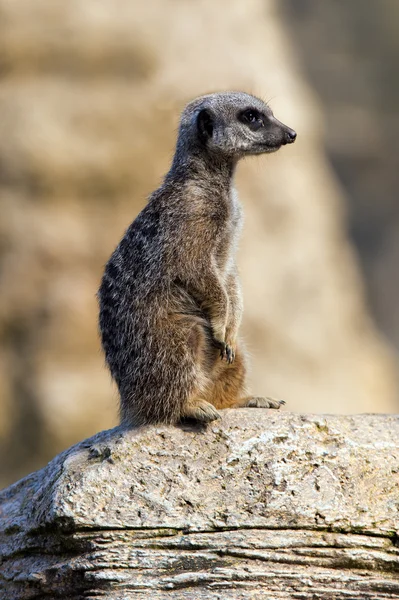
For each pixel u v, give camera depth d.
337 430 11.85
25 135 33.88
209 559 11.00
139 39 34.84
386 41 59.78
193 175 12.55
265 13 40.44
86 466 11.72
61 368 33.31
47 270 33.81
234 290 12.87
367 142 58.34
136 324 12.17
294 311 37.34
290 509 11.21
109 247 34.41
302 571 10.95
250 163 37.19
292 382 36.00
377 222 58.12
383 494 11.38
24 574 11.58
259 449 11.64
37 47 34.47
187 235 12.15
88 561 11.09
